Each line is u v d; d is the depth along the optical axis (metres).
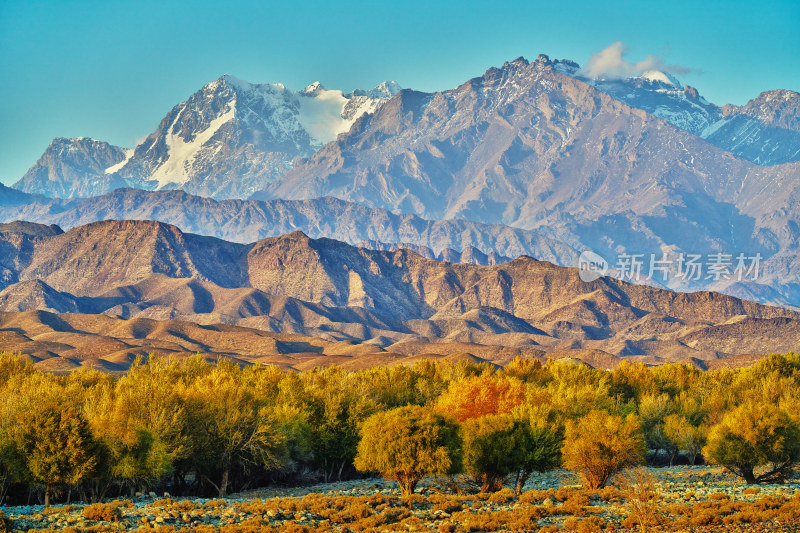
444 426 89.12
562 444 94.75
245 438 106.19
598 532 64.69
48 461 81.94
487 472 92.62
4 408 92.62
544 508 72.88
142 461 90.31
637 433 91.75
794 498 73.25
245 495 102.62
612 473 89.19
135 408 100.00
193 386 114.38
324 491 102.31
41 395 97.44
